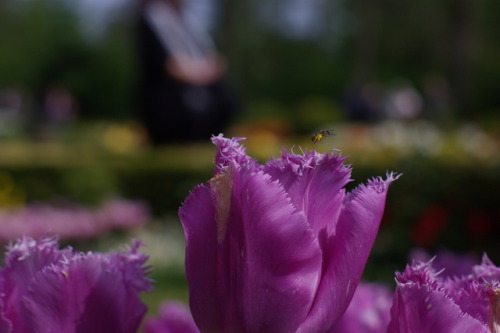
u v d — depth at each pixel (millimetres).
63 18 57812
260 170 690
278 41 55844
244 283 683
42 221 9328
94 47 57625
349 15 54719
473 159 9766
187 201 697
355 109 29328
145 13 15375
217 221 687
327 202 693
